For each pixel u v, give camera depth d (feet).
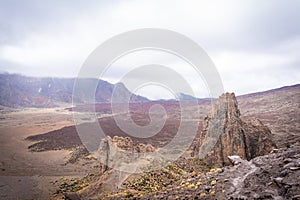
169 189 31.48
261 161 30.12
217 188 26.68
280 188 22.09
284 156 29.01
